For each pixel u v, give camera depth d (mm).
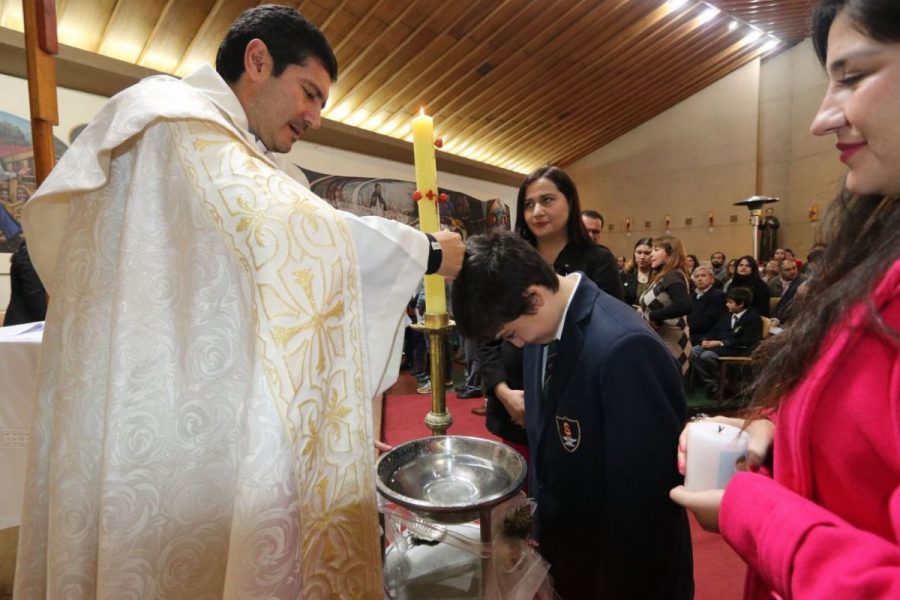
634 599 754
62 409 680
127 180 707
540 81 6938
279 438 560
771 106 8602
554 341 911
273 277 591
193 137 658
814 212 8070
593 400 790
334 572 626
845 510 401
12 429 1120
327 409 623
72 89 4070
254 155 692
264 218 606
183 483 644
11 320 2084
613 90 8000
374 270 719
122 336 633
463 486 744
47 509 736
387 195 6699
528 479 1085
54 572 660
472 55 5844
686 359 2877
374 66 5516
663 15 6559
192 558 649
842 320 395
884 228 401
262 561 549
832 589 329
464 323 816
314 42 826
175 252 660
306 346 589
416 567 744
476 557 743
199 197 628
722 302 3961
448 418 849
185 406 638
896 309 359
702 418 712
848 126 376
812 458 422
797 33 7852
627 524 735
